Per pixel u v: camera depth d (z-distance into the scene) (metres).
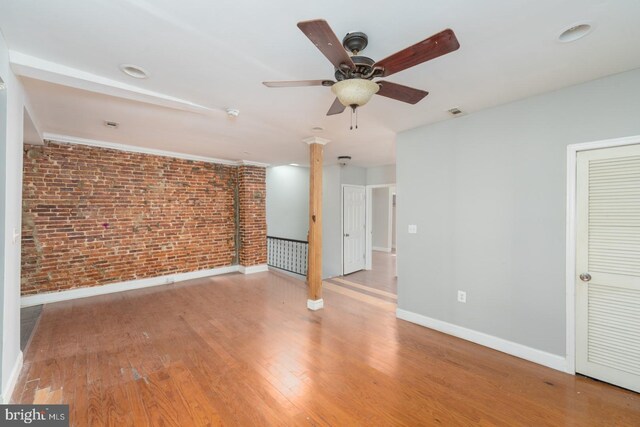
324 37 1.22
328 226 6.39
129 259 4.76
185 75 2.16
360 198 6.65
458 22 1.54
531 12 1.46
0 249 1.84
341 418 1.89
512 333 2.72
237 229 6.18
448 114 3.00
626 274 2.17
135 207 4.80
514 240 2.70
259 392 2.15
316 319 3.60
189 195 5.45
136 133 3.83
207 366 2.50
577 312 2.39
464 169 3.04
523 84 2.32
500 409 1.98
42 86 2.43
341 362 2.58
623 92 2.14
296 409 1.97
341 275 6.11
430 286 3.34
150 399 2.06
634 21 1.53
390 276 6.04
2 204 1.85
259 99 2.60
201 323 3.44
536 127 2.55
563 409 1.98
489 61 1.95
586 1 1.38
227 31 1.62
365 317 3.68
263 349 2.81
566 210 2.41
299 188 8.29
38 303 3.99
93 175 4.39
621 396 2.11
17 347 2.33
